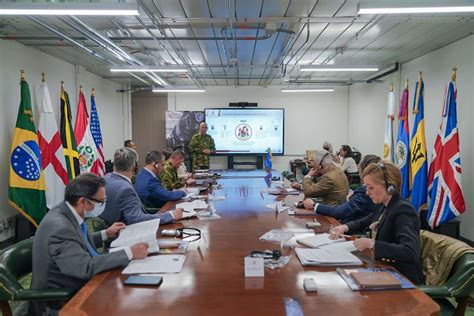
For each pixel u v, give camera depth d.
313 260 1.57
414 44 4.89
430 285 1.55
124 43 4.89
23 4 2.51
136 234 1.89
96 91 7.00
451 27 4.05
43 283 1.59
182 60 5.83
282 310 1.17
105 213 2.43
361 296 1.27
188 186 4.11
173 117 8.48
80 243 1.62
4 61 4.23
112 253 1.57
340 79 8.02
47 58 5.19
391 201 1.73
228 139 8.68
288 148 9.03
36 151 4.16
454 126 3.92
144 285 1.36
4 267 1.58
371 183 1.75
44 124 4.49
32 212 4.08
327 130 9.03
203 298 1.26
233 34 4.38
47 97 4.56
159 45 5.03
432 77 5.29
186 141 8.52
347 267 1.54
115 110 8.09
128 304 1.22
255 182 4.48
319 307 1.19
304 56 5.78
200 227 2.25
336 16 3.70
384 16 3.58
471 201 4.26
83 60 5.71
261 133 8.73
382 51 5.33
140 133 8.91
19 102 4.52
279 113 8.70
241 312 1.16
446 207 3.91
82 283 1.58
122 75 7.15
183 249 1.79
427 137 5.41
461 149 4.48
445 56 4.93
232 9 3.56
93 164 5.54
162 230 2.17
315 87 8.19
